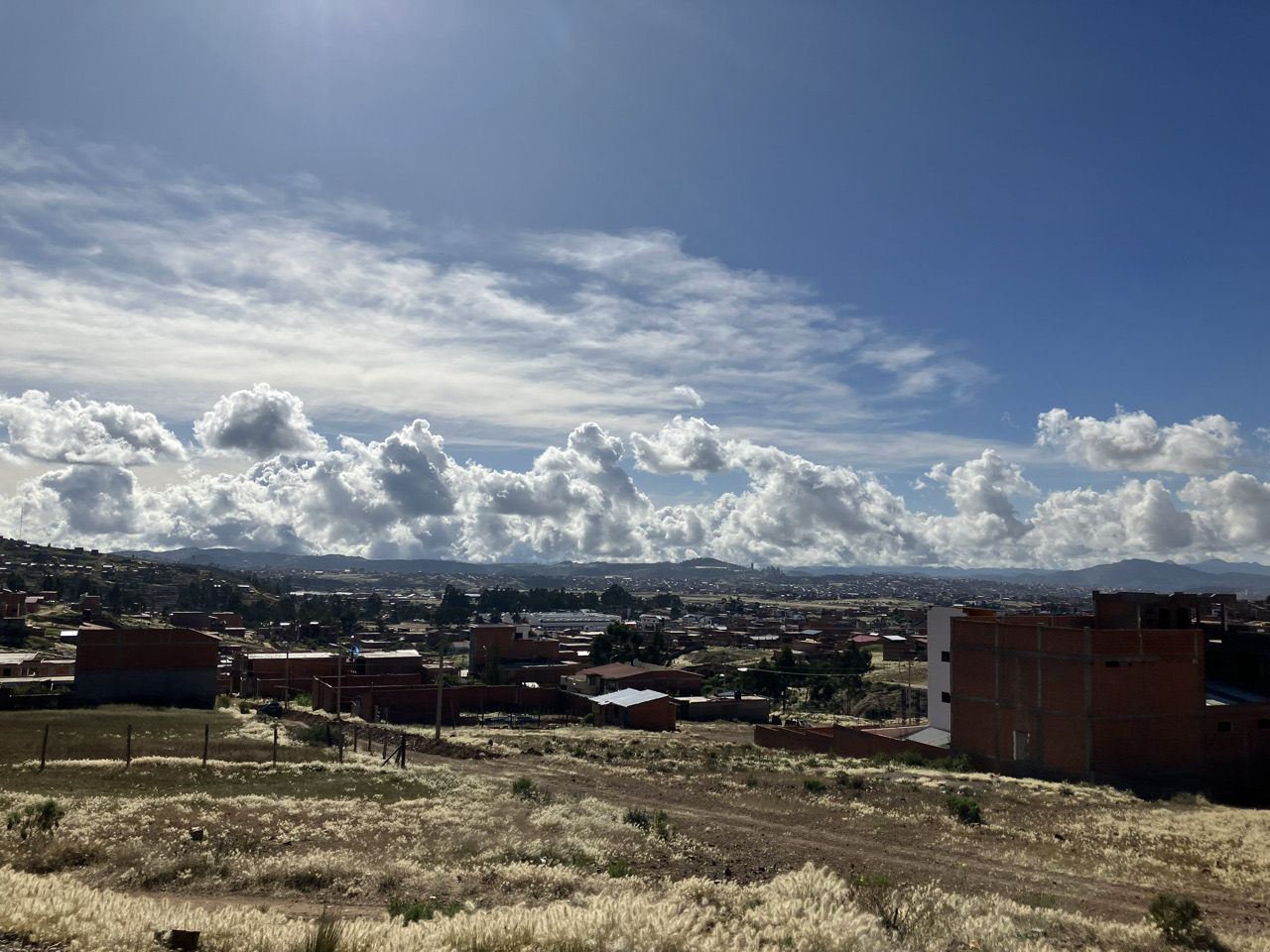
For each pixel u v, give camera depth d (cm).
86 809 2655
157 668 9369
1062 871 2572
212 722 6975
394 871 2103
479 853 2419
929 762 5538
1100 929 1745
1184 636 5197
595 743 6812
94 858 2112
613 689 12081
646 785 4325
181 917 1418
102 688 9144
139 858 2100
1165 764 5034
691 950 1265
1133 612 5759
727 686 13362
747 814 3488
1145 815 3644
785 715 11962
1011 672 5438
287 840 2469
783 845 2838
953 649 5891
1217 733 5194
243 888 1952
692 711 11250
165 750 4766
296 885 1989
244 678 12025
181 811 2761
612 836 2769
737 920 1562
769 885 1973
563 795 3794
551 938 1273
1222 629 6059
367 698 10262
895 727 7031
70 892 1402
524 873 2097
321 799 3331
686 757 5741
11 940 1180
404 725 9425
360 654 13075
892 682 14262
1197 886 2430
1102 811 3706
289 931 1337
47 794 3050
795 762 5469
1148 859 2756
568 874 2091
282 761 4584
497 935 1291
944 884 2325
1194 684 5184
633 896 1692
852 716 11925
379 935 1299
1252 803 4956
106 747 4725
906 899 1761
